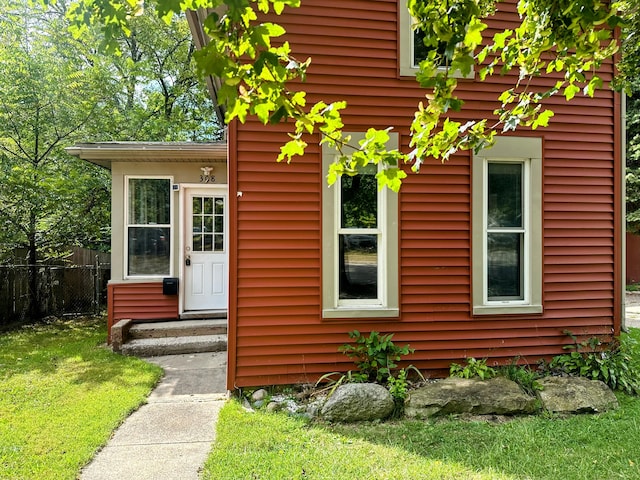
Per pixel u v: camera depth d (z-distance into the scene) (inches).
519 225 197.2
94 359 225.1
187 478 110.5
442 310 188.5
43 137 367.6
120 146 260.5
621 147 203.3
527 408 152.5
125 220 277.3
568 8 89.0
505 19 192.7
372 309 182.2
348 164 96.3
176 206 283.1
